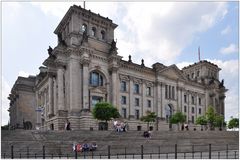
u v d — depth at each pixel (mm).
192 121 129500
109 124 90062
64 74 91562
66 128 76312
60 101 88625
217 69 153250
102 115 77000
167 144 59312
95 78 94312
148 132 64312
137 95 107312
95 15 97188
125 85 104000
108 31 101625
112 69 95812
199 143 63438
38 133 58406
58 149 49812
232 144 67750
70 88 87562
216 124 120375
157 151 53531
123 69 103438
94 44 95438
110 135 62312
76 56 89875
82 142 54469
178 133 72000
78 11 93062
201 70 146625
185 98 128875
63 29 100375
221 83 147875
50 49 97875
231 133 84000
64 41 92625
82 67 89438
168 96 118688
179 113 105750
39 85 126812
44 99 118188
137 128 103438
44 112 115625
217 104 143750
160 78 115312
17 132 57562
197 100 134625
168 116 117438
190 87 131875
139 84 109062
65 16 95500
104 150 51656
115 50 96812
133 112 104062
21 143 50562
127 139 59594
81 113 86250
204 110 137250
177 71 124250
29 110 137625
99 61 94562
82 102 87938
